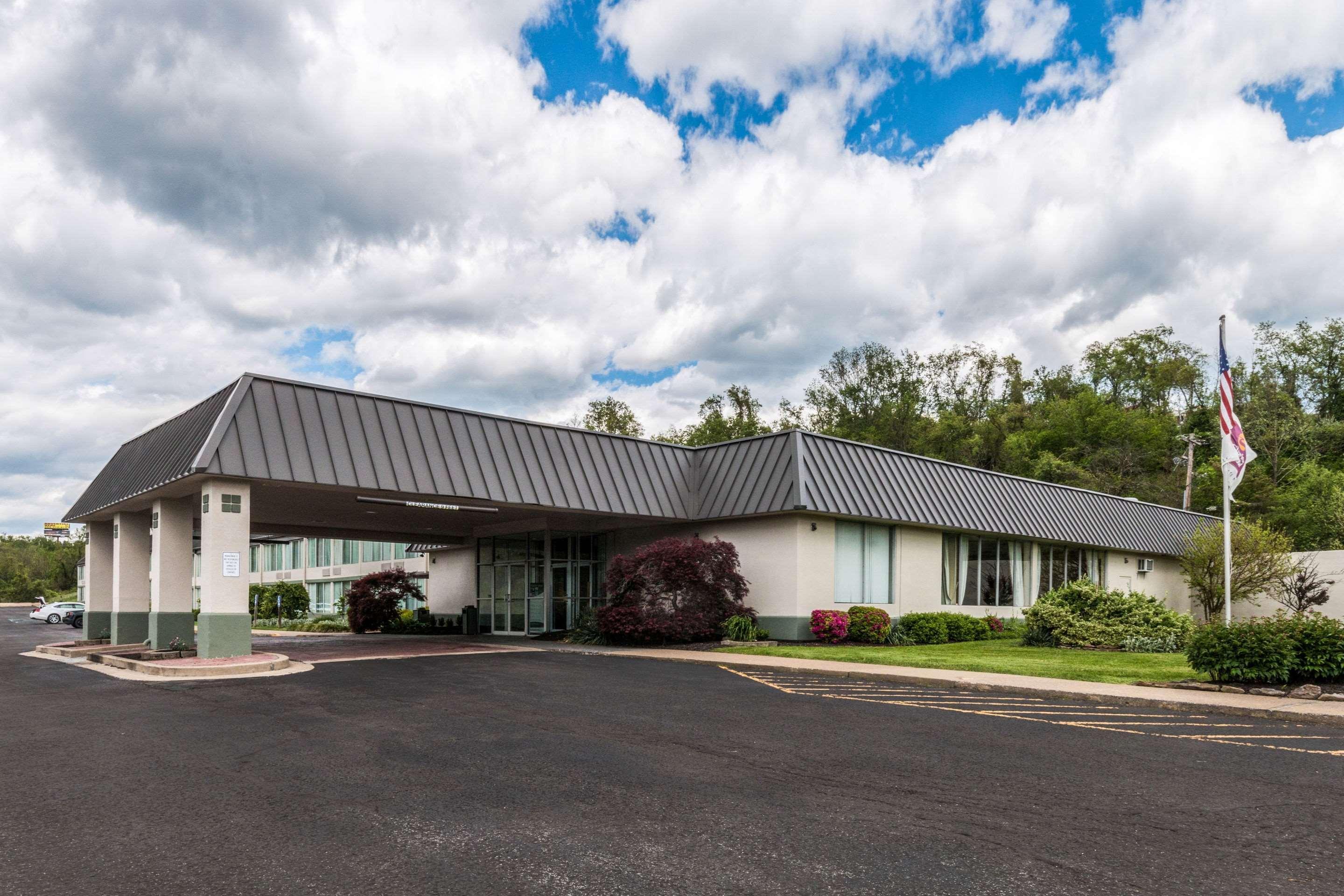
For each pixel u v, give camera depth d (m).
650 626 22.05
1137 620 21.92
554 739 9.36
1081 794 7.10
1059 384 86.69
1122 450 64.81
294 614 45.66
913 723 10.48
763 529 24.08
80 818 6.42
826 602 23.73
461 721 10.49
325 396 19.48
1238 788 7.32
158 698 12.73
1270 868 5.34
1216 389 77.19
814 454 23.89
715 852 5.58
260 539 45.22
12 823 6.30
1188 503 55.59
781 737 9.52
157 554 20.05
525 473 22.22
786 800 6.86
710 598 22.72
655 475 25.30
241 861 5.41
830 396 70.19
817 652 19.66
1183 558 34.19
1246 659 13.00
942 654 19.47
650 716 10.92
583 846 5.70
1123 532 34.19
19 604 94.50
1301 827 6.19
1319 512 47.81
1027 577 31.00
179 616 20.06
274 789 7.25
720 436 68.06
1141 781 7.54
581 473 23.52
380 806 6.68
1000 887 4.96
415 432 20.62
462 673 15.84
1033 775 7.77
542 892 4.88
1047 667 15.99
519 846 5.70
